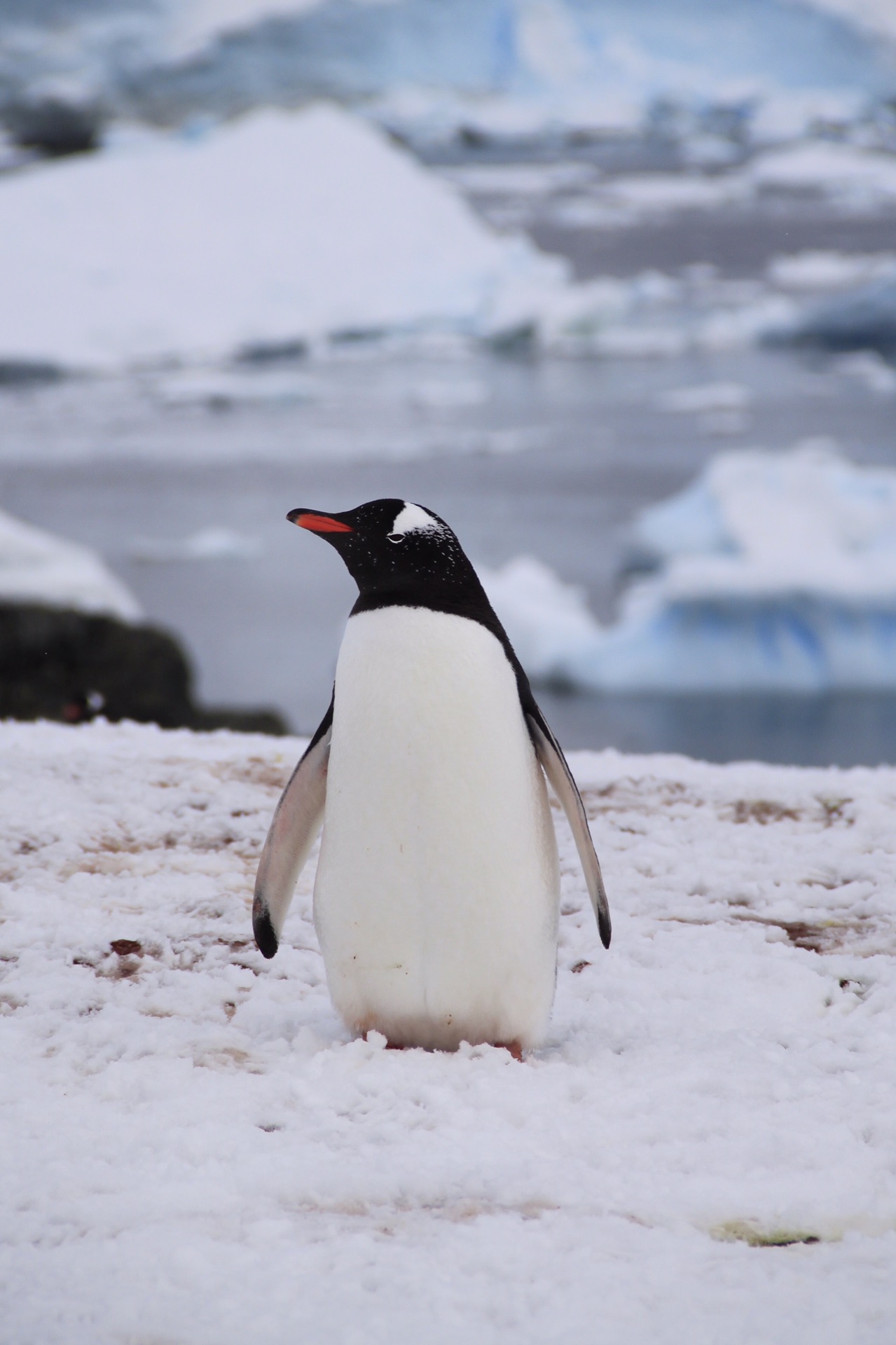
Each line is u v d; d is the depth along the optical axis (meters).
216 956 9.95
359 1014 8.18
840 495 89.25
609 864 12.52
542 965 8.03
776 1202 6.06
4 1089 7.35
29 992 8.95
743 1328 4.86
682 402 176.75
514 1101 7.25
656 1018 8.97
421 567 7.73
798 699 73.94
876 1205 6.01
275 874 8.38
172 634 40.03
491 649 7.79
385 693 7.62
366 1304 5.02
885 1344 4.77
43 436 159.62
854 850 12.88
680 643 76.25
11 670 37.69
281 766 15.33
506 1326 4.89
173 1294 5.07
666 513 94.19
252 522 113.12
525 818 7.80
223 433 162.88
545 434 156.38
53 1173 6.24
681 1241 5.63
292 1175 6.25
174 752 16.06
